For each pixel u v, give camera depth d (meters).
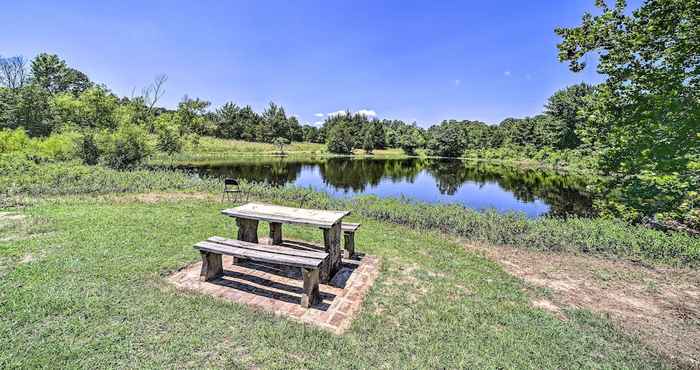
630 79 6.69
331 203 7.89
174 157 26.28
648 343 2.51
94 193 7.68
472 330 2.52
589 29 6.75
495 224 5.97
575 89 30.89
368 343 2.28
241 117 53.91
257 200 8.27
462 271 3.82
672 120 6.05
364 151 50.72
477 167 29.62
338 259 3.71
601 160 7.54
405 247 4.68
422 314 2.72
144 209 6.09
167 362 1.95
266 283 3.21
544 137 34.78
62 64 39.25
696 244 4.70
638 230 5.45
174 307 2.57
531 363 2.16
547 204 11.45
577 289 3.54
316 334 2.34
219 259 3.29
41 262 3.26
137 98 24.77
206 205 6.98
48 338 2.07
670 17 5.82
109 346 2.05
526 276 3.87
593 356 2.29
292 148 50.22
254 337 2.25
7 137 13.60
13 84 30.95
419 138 52.69
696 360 2.33
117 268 3.23
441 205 7.47
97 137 14.88
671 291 3.55
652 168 6.32
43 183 7.65
